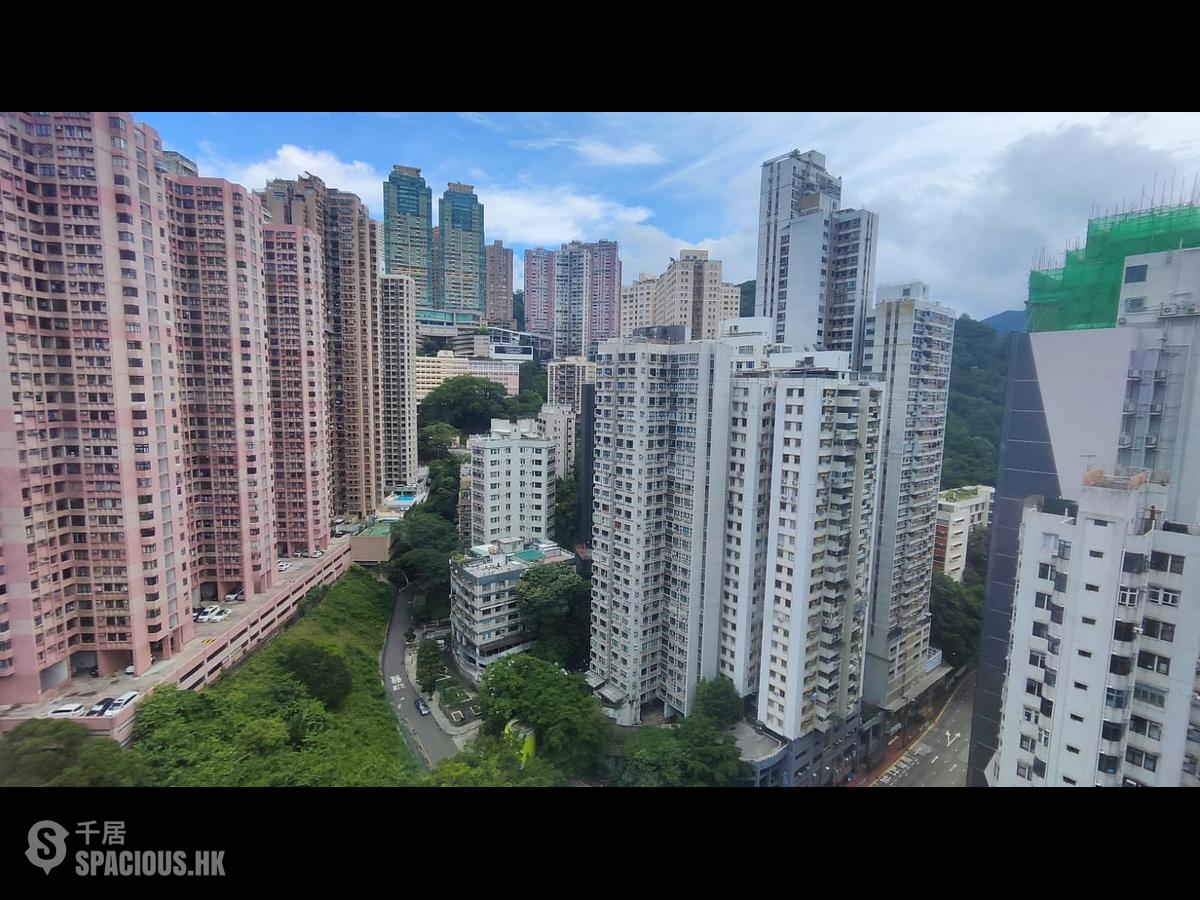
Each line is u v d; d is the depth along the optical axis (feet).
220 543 239.50
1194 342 109.09
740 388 186.91
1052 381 124.98
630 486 201.46
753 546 187.21
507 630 242.58
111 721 153.38
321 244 344.90
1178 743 96.63
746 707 193.16
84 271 165.99
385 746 187.42
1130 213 120.16
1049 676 109.09
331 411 369.91
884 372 222.07
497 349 638.12
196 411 233.35
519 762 158.92
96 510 172.24
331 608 277.23
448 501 376.27
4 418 154.20
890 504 219.00
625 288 529.45
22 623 158.71
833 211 280.10
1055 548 108.27
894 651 223.51
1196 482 109.50
